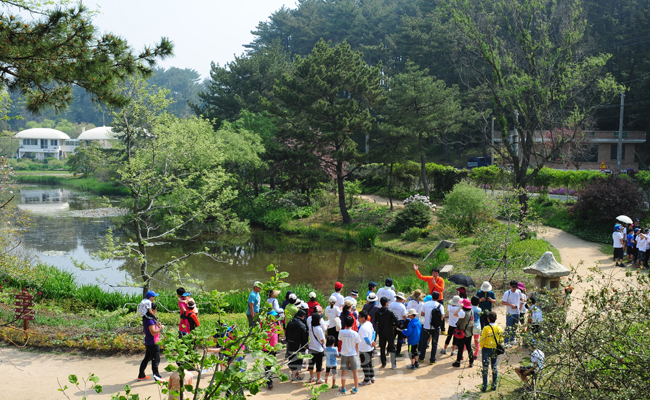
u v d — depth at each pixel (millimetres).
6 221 18078
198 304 15789
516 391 7902
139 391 9297
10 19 6777
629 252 20062
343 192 38000
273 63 57094
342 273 25172
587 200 27078
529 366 7723
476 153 65625
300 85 35719
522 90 24359
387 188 48125
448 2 26109
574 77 24234
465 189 29359
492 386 9047
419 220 32625
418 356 11039
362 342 9648
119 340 11820
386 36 72188
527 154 24781
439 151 69688
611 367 6160
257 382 4781
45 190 68375
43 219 42156
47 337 12219
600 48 52250
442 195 42875
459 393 9070
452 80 59125
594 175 32469
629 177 29594
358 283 22766
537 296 8781
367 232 32438
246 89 55312
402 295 11062
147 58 7672
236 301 16359
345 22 81375
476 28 25391
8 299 15750
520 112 25734
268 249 31875
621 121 43094
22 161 103938
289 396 9062
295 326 9570
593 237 25953
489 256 18906
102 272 24703
